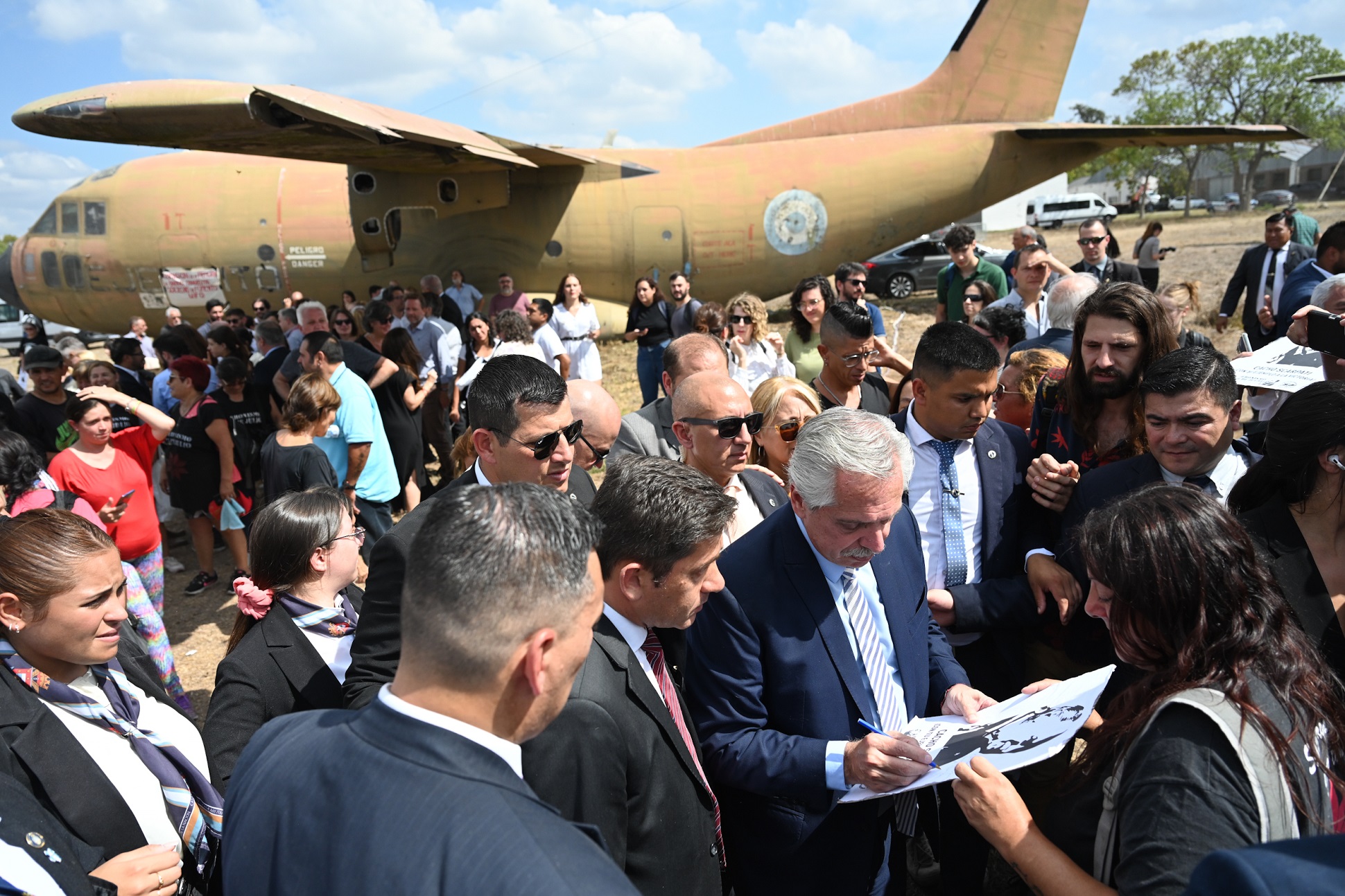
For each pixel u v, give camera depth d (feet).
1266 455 6.43
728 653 6.41
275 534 7.37
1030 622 8.14
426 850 3.18
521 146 37.17
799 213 43.75
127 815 5.89
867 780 5.64
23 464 10.21
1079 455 9.11
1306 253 20.29
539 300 26.81
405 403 20.94
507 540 3.59
